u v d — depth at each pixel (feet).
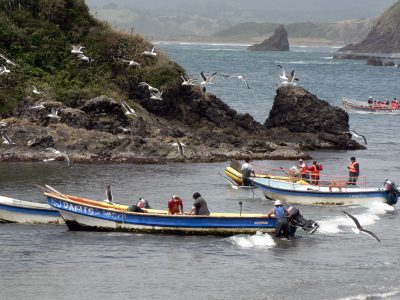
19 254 304.50
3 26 643.04
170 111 635.66
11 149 509.35
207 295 263.49
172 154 532.73
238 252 317.83
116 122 555.69
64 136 525.75
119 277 279.90
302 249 325.42
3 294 257.75
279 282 280.10
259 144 579.48
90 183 447.01
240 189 451.94
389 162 576.20
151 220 340.80
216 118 646.33
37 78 615.98
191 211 345.92
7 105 572.10
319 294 268.21
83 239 331.16
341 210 406.21
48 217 357.61
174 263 299.38
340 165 552.41
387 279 287.69
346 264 305.53
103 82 634.02
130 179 463.42
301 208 409.49
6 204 353.31
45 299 254.68
